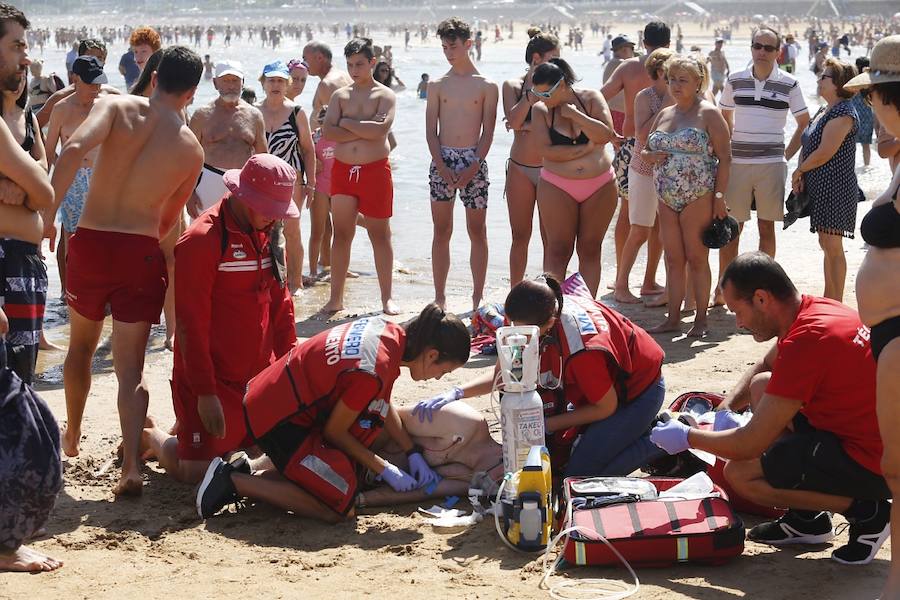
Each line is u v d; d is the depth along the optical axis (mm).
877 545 4496
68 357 5680
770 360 5438
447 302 9727
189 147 5594
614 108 10430
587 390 5160
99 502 5305
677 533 4410
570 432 5539
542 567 4465
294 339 5938
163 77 5582
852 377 4387
